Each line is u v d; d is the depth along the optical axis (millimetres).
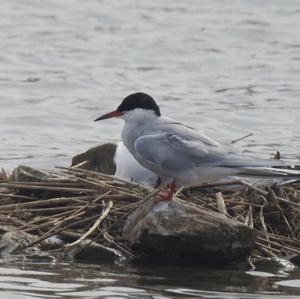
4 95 23031
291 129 20625
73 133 20141
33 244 12008
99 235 12125
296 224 12766
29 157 17953
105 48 27781
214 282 11234
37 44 28109
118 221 12383
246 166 11984
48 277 11148
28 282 10922
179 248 11875
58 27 30141
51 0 33031
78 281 11039
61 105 22234
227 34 29469
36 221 12406
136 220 12086
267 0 33188
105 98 22906
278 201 12875
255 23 30641
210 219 11875
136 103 12445
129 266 11766
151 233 11797
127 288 10859
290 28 30297
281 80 25094
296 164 11984
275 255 12211
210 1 33469
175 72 25766
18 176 13461
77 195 13023
